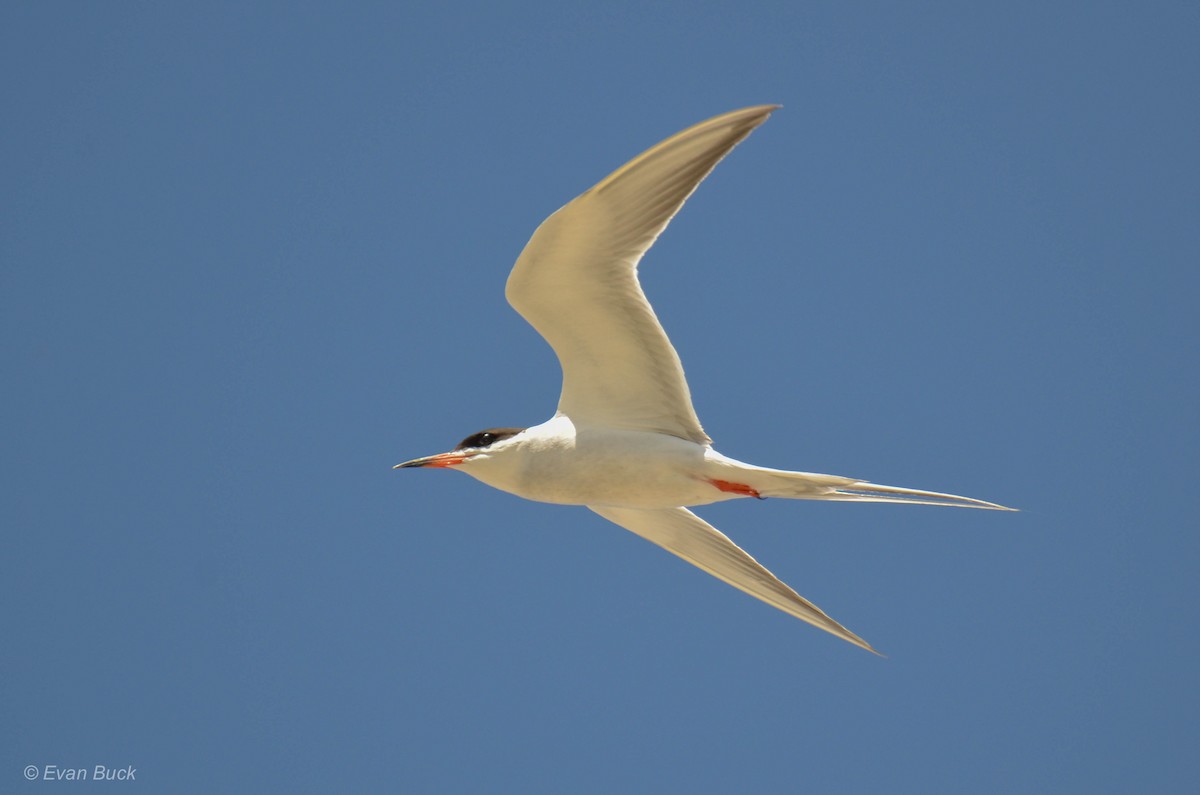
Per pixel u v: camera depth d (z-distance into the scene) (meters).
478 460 13.88
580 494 13.76
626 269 12.59
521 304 13.08
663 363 13.20
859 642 14.50
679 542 15.30
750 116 11.91
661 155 11.98
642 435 13.48
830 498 13.34
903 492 12.96
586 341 13.31
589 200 12.08
